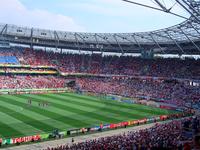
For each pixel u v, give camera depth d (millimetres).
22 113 65625
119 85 113812
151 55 128875
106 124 57562
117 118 66125
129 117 67938
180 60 120375
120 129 56188
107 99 95625
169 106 83375
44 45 141000
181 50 111500
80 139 48250
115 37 125938
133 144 32125
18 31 130000
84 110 73500
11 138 46062
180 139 33688
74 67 130375
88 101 89062
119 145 32312
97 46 138000
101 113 70938
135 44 126062
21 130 51750
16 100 84000
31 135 48906
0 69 112625
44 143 45500
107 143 34656
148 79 115125
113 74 124062
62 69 126500
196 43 101938
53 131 50188
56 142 46188
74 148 34469
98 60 137875
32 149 42188
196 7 45438
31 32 132375
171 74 109750
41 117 62656
